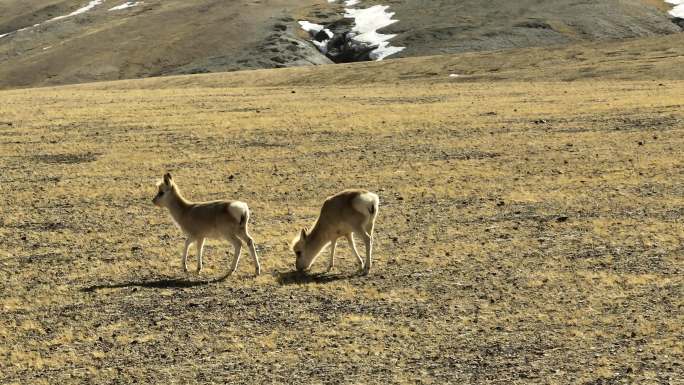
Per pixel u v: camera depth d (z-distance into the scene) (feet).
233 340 115.55
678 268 141.18
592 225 173.99
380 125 339.57
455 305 126.62
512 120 345.51
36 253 169.68
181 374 104.73
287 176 247.09
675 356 103.09
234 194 224.53
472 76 641.81
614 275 138.10
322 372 103.30
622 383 96.02
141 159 281.13
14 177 256.93
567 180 225.56
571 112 362.12
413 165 257.75
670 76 548.72
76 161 281.54
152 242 175.32
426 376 100.78
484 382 98.27
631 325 114.52
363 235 143.95
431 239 169.37
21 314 130.93
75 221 198.49
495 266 147.13
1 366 109.50
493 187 221.05
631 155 260.01
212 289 138.82
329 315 124.47
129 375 105.09
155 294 137.39
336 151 287.89
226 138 318.45
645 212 185.78
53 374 106.32
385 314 123.85
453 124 338.75
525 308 123.75
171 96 489.26
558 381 97.40
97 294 138.82
